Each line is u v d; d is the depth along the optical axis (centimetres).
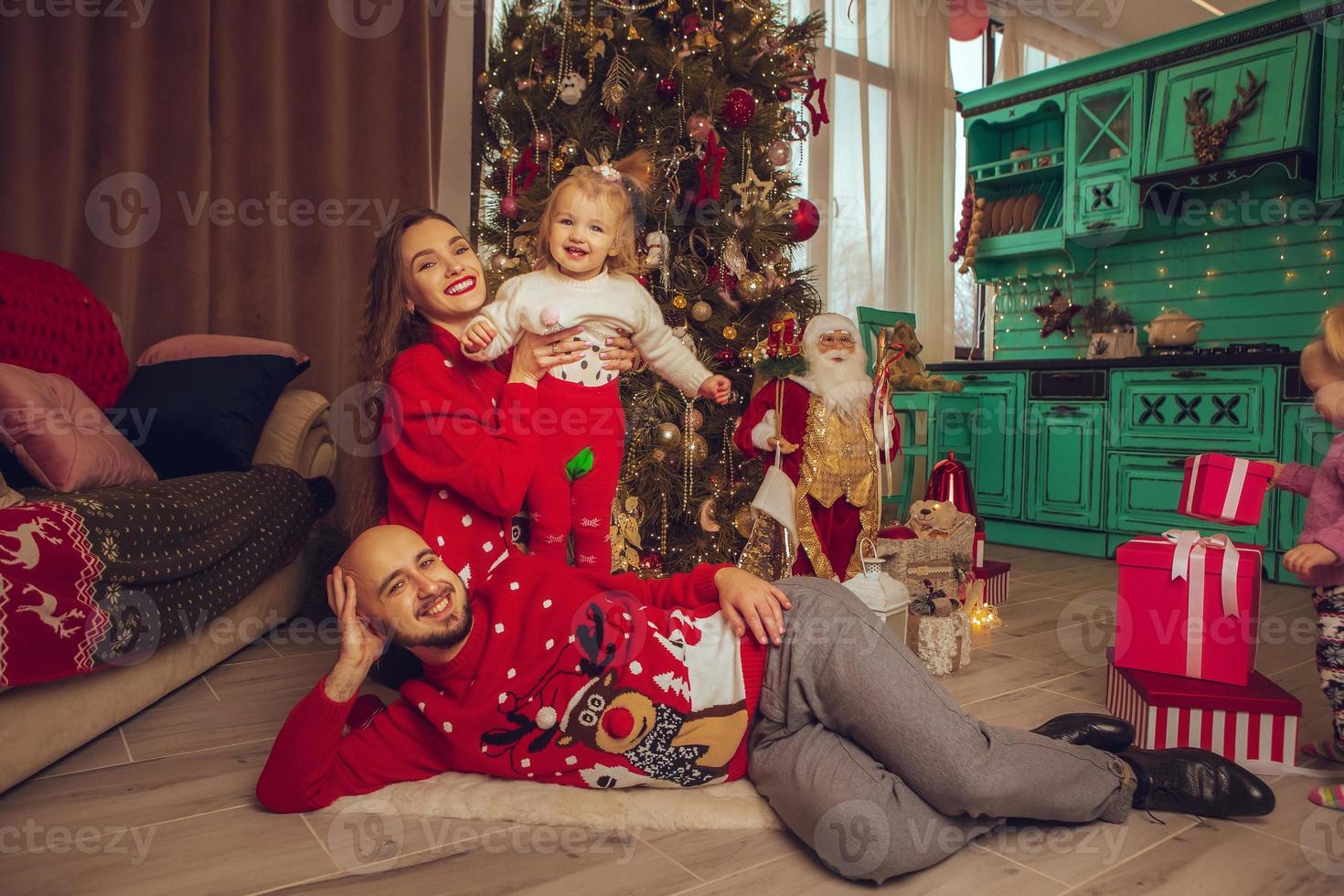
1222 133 372
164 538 173
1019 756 120
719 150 245
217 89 283
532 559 143
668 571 267
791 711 127
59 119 253
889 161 457
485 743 131
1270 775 155
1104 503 393
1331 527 157
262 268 293
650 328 207
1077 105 425
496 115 273
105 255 264
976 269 489
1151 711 163
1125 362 384
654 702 127
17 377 183
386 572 124
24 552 136
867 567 189
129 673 171
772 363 238
